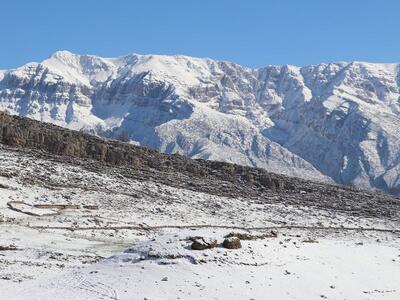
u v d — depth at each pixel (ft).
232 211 276.41
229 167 363.97
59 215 221.05
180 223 237.04
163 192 288.51
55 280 120.26
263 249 132.46
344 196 354.95
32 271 132.67
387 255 153.48
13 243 168.66
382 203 351.46
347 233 257.55
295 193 345.51
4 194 232.73
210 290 112.88
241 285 116.06
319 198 337.72
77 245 178.19
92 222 216.13
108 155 331.16
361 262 141.28
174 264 121.90
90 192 264.11
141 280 116.37
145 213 245.65
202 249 126.41
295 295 115.34
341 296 118.32
